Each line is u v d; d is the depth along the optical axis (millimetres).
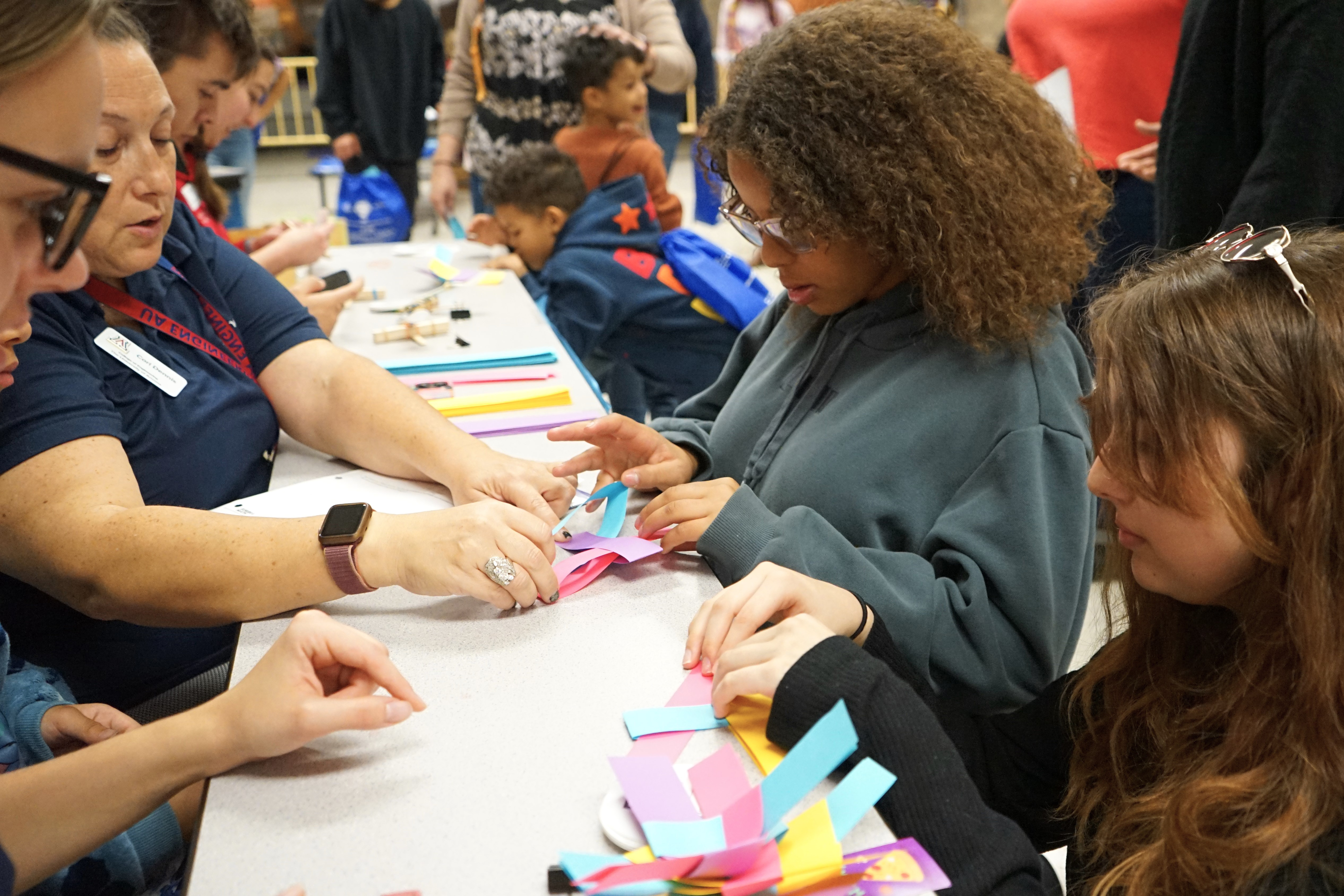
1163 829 773
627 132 3027
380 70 4688
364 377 1400
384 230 4453
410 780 757
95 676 1188
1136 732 947
